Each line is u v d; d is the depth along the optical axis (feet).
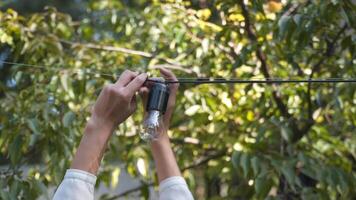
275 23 10.85
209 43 11.79
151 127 6.41
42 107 10.67
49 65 11.94
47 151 10.62
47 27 12.67
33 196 9.84
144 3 16.19
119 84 6.02
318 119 12.41
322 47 11.33
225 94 11.93
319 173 10.81
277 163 10.50
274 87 11.54
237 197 12.40
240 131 12.46
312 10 10.32
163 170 6.73
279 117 11.93
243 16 11.10
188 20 12.37
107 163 12.67
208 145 13.14
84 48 12.87
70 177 5.69
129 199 15.20
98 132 5.86
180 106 12.49
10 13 12.14
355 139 12.94
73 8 30.63
